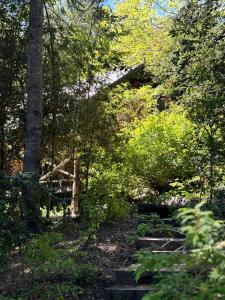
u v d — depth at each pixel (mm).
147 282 5309
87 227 7723
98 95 9586
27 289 5441
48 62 9422
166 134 10750
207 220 2484
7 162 9469
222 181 7895
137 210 8664
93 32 9672
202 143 8117
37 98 8281
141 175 10633
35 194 5770
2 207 5285
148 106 12086
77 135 9516
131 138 10828
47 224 7461
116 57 9750
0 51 8969
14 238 5258
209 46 8359
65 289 5305
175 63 8586
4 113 9086
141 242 6238
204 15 8445
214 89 8195
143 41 16484
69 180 10359
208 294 2451
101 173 8945
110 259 6348
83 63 9406
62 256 6207
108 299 5020
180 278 2590
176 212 2967
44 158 9797
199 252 2592
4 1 9094
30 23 8367
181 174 10500
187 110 8711
